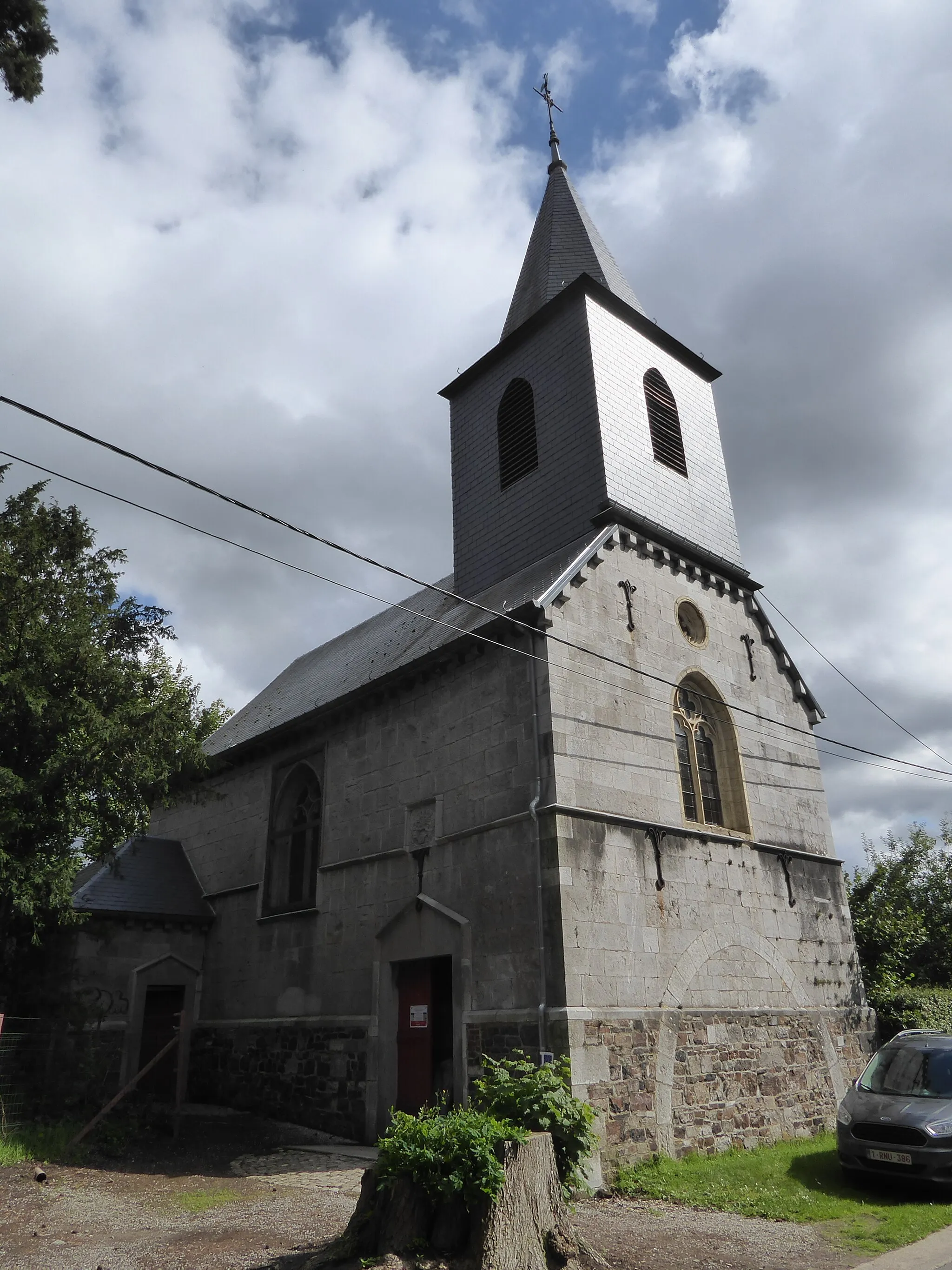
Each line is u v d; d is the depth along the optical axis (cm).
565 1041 1126
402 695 1625
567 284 2103
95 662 1457
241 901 1902
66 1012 1450
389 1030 1445
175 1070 1845
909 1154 1034
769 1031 1434
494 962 1270
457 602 1967
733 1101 1317
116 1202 989
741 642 1803
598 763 1357
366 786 1647
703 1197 1030
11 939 1482
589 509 1686
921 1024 1777
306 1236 826
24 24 953
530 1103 837
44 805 1368
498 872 1312
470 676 1487
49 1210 943
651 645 1567
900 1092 1154
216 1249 793
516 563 1845
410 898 1460
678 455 1950
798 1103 1429
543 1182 705
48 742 1412
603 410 1773
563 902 1205
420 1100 1361
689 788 1548
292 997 1667
